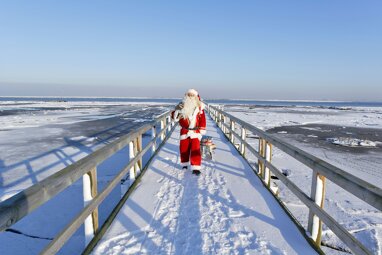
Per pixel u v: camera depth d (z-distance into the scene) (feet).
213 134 40.68
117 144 12.22
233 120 29.53
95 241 10.00
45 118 100.63
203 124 19.61
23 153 39.70
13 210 5.04
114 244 10.23
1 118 99.91
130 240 10.53
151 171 20.03
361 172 32.65
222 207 13.65
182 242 10.46
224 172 19.99
